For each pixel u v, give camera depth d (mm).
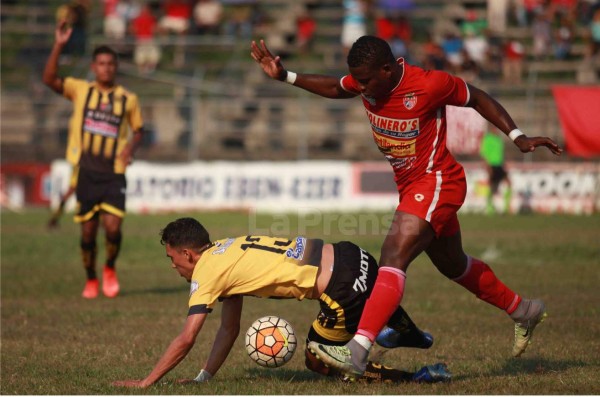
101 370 23375
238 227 66812
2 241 59750
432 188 21000
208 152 93500
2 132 96625
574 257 50656
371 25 105438
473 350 26156
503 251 52906
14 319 32375
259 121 96688
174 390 20453
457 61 95500
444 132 21391
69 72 99625
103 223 37719
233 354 26094
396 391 20172
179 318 32531
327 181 82375
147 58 103438
